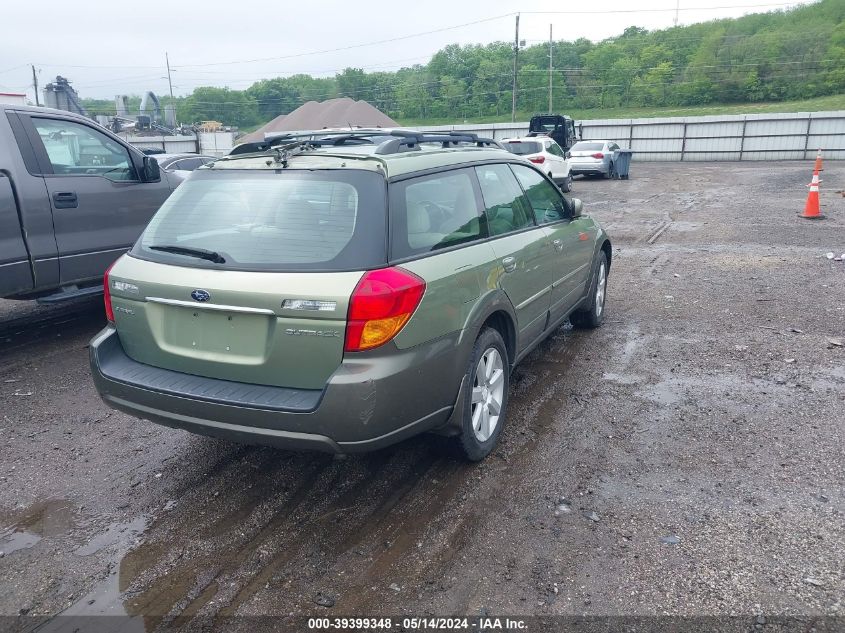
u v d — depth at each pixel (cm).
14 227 560
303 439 306
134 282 347
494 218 421
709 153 3822
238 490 374
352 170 341
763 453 397
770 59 8612
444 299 338
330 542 324
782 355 559
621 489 362
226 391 321
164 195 691
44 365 581
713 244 1072
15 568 309
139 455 418
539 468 388
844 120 3491
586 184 2458
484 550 314
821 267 873
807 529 322
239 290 312
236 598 287
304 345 306
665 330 638
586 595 282
